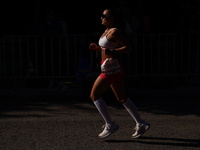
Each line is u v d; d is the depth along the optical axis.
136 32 9.35
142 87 9.29
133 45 9.09
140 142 5.04
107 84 5.10
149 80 9.24
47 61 9.16
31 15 14.33
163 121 6.28
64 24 9.79
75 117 6.62
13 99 8.38
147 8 12.73
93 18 12.88
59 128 5.83
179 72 9.36
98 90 5.10
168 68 9.69
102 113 5.12
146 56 9.07
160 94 8.50
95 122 6.22
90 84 7.93
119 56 9.16
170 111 7.14
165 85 9.58
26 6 14.21
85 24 13.02
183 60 9.27
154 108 7.45
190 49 9.17
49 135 5.42
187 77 9.18
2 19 14.31
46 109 7.37
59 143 5.01
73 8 13.35
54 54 9.12
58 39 9.06
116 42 5.00
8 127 5.91
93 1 12.67
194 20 10.36
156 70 9.80
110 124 5.17
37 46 9.13
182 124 6.06
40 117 6.63
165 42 9.43
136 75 9.09
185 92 8.62
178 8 12.24
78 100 8.33
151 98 8.48
